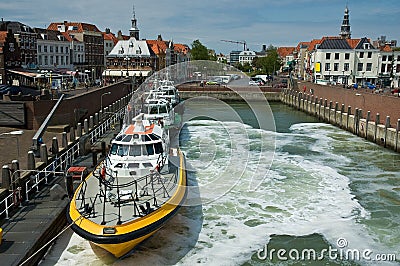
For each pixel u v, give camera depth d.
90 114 32.38
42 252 11.28
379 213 15.66
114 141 14.48
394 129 27.44
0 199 12.41
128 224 10.59
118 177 13.27
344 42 70.19
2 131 24.97
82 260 11.48
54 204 13.19
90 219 10.82
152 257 11.85
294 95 55.03
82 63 72.44
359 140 31.02
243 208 15.83
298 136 32.50
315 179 19.95
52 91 34.44
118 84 43.59
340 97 40.47
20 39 53.97
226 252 12.40
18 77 44.72
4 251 10.19
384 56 71.69
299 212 15.59
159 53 77.81
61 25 75.50
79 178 14.42
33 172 14.70
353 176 20.75
